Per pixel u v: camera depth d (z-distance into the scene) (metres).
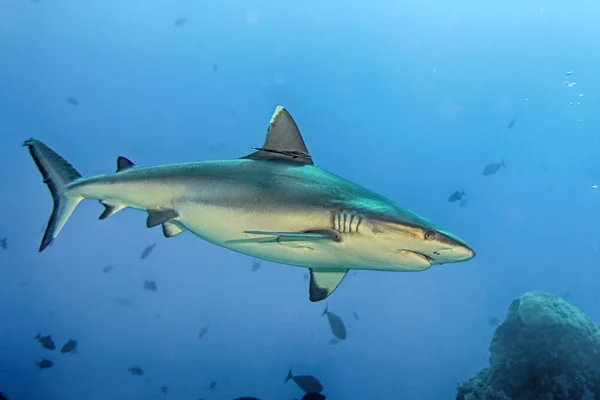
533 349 3.27
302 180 1.58
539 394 3.18
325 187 1.54
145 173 1.76
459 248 1.39
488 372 3.54
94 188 1.84
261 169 1.63
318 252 1.52
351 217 1.45
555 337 3.25
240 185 1.61
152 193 1.73
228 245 1.64
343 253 1.49
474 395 3.51
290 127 1.67
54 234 1.92
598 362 3.19
